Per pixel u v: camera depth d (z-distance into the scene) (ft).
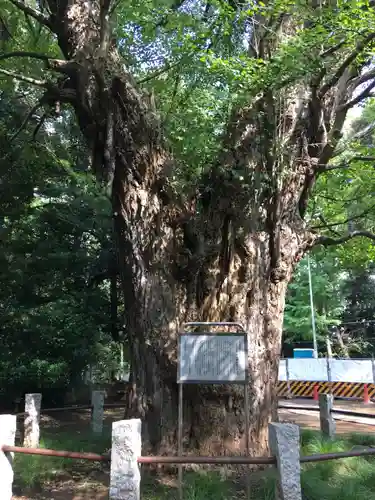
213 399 21.95
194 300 23.31
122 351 60.54
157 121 24.67
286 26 25.79
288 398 66.95
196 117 25.91
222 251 23.53
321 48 23.43
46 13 30.91
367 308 114.32
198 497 17.78
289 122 25.35
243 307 23.30
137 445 15.14
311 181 27.09
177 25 27.32
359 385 61.62
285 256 25.21
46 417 43.80
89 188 45.60
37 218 46.70
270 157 24.29
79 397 53.42
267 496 17.80
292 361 68.28
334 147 26.96
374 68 29.84
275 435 14.76
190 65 27.71
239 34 27.12
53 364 45.34
